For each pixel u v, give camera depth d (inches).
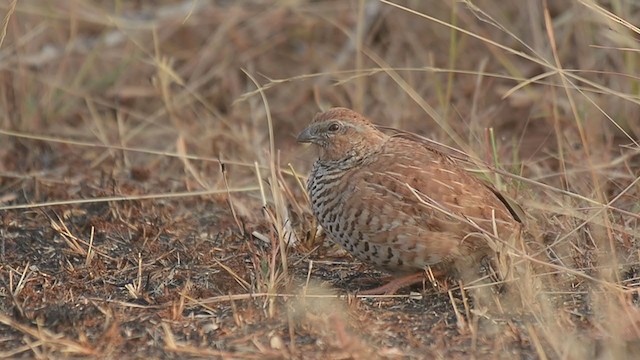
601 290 366.9
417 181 378.3
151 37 635.5
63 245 438.9
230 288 384.2
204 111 600.7
